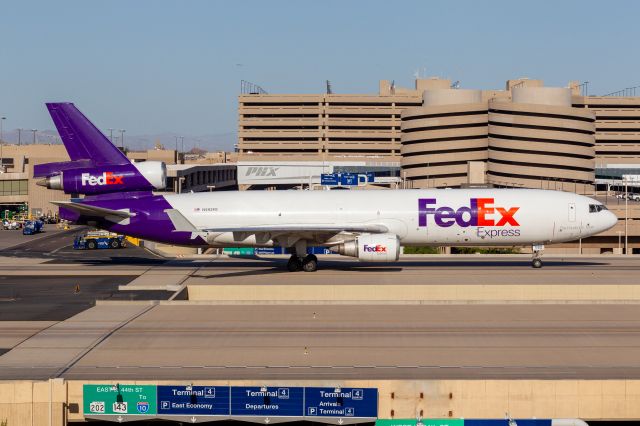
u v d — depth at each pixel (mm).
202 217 177750
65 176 180375
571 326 118688
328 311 129250
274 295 150625
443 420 84812
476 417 88062
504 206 176000
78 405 87812
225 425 93125
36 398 87250
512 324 119938
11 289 154750
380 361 98438
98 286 158375
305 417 87188
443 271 177625
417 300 142000
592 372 93688
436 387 87938
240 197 179875
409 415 87688
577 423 83125
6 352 102375
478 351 103625
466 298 151500
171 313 127375
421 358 100000
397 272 175375
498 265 191625
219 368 95250
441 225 174875
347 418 87125
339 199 178125
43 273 178375
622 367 96062
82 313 127562
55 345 106125
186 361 98312
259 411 87188
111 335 111812
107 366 96188
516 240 178125
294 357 100250
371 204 176375
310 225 174000
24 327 117000
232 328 116438
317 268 183125
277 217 176625
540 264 185000
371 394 86938
